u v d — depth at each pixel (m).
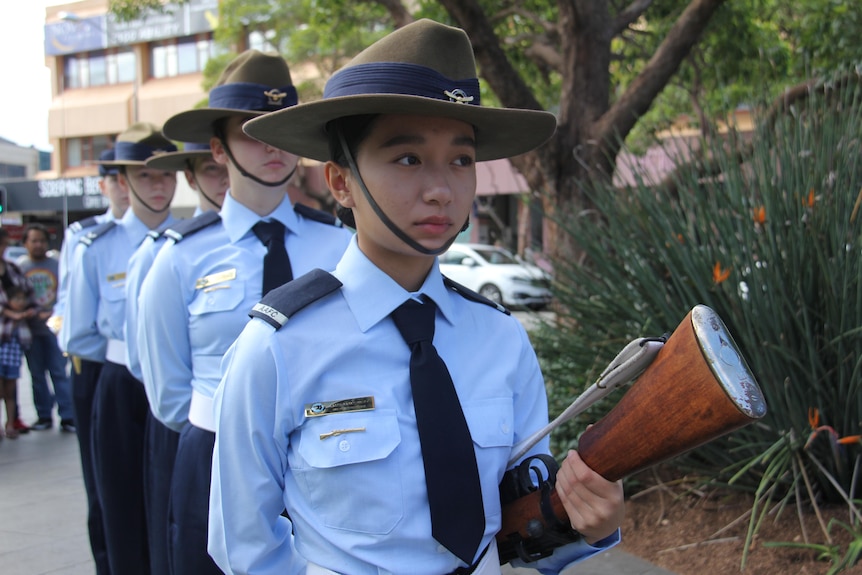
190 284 2.51
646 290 3.88
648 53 8.12
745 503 3.62
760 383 3.32
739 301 3.40
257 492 1.46
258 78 2.64
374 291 1.49
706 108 5.17
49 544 4.18
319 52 18.30
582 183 4.80
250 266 2.53
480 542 1.43
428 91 1.42
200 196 3.35
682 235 3.74
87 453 3.83
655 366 1.23
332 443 1.41
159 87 29.69
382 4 6.92
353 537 1.40
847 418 3.21
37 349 6.86
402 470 1.41
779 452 3.20
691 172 3.95
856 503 3.30
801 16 7.72
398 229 1.43
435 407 1.43
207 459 2.37
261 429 1.45
